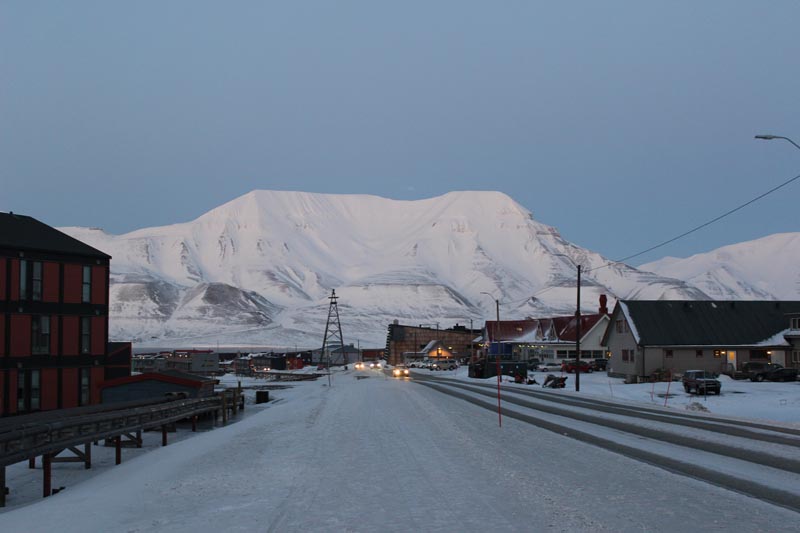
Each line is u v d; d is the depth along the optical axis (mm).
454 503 13430
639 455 19234
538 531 11094
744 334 69312
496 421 30188
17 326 40531
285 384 89562
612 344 76188
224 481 17031
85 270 44906
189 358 114250
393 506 13352
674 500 13211
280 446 23750
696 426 27281
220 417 46969
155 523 12617
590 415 33031
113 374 55625
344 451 21656
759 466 17141
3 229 42562
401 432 26438
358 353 191875
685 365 68312
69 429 23375
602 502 13133
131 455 28938
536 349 112750
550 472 16625
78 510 14305
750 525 11258
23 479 23500
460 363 153750
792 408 39062
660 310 71438
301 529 11703
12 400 40000
